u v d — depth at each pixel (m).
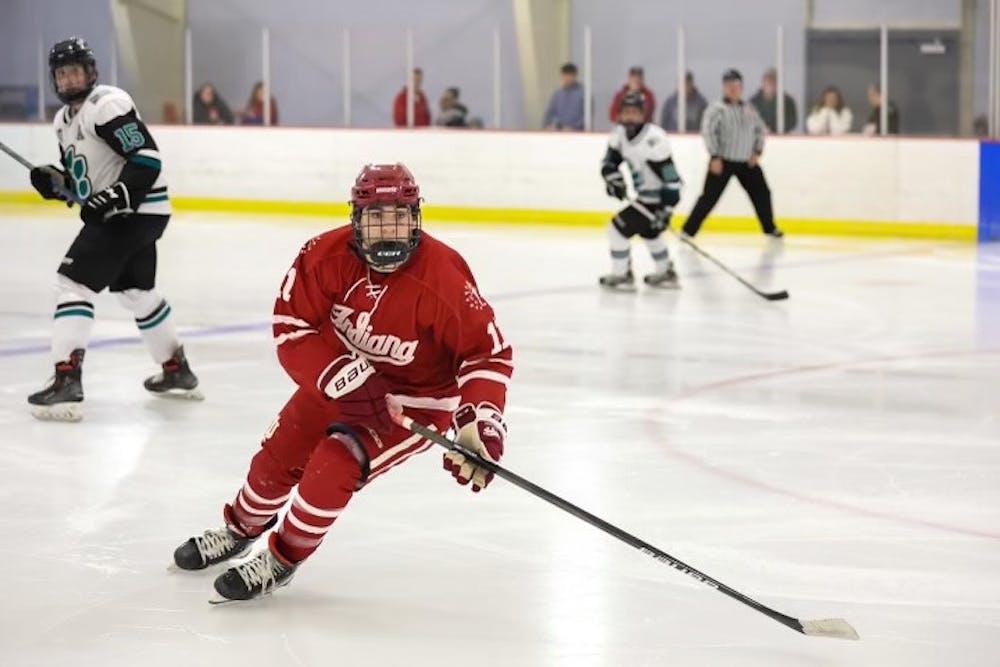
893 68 40.28
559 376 18.14
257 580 9.45
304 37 46.62
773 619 9.20
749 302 24.89
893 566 10.65
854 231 36.28
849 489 12.85
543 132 38.75
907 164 35.56
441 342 8.96
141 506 12.13
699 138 37.28
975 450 14.38
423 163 40.12
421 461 13.62
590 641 9.00
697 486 12.91
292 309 8.81
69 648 8.83
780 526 11.66
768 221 34.50
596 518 8.73
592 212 38.44
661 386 17.53
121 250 15.16
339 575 10.29
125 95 14.91
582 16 43.69
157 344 16.12
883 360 19.41
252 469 9.74
